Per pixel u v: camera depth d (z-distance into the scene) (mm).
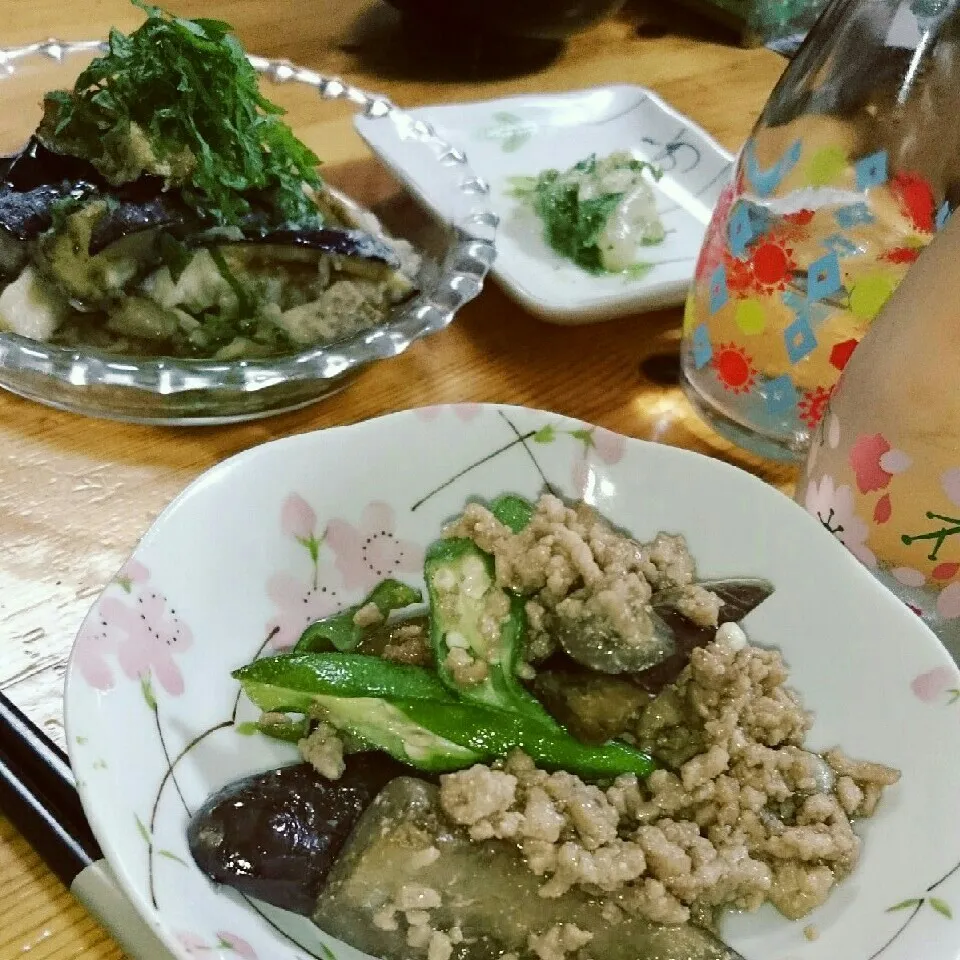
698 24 2141
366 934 638
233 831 642
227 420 1051
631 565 788
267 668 730
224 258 1110
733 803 703
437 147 1375
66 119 1135
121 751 635
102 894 637
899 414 790
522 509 858
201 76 1092
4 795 688
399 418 877
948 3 954
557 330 1272
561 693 732
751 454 1123
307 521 836
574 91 1652
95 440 1025
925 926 615
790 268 1002
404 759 720
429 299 1133
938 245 785
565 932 635
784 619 821
